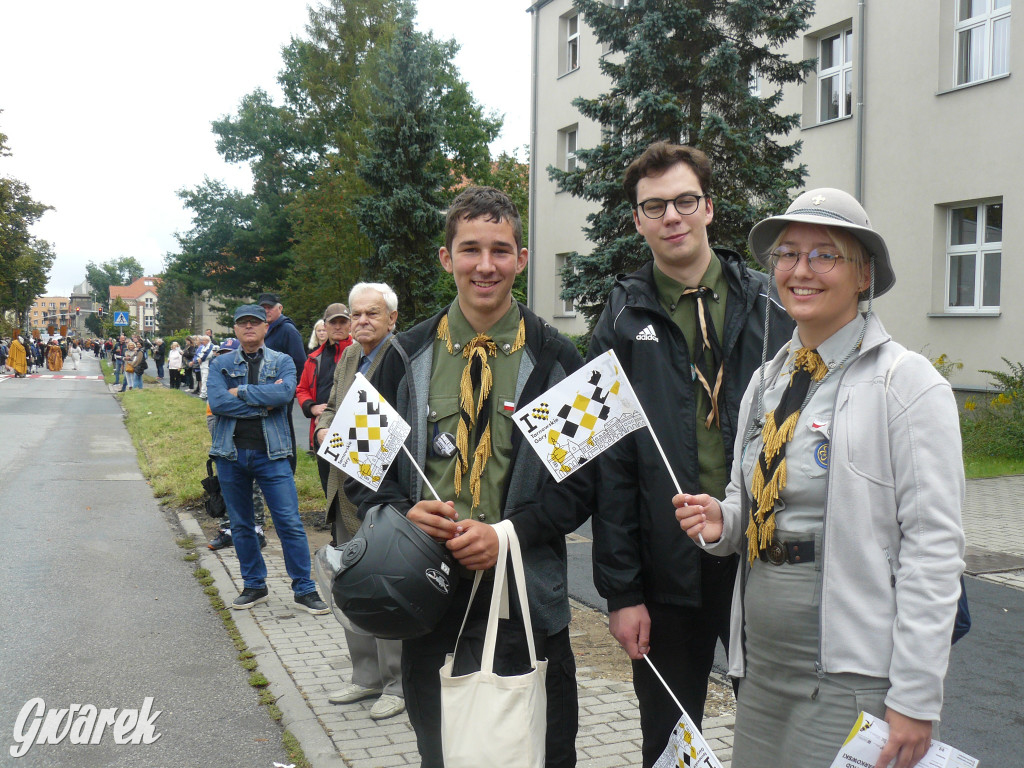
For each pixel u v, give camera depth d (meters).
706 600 2.71
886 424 1.89
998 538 7.69
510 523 2.37
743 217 12.05
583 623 5.46
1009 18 13.08
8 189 41.81
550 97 23.33
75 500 9.95
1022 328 12.72
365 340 4.90
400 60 23.61
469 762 2.17
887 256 1.96
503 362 2.54
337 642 5.17
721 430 2.70
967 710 4.09
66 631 5.36
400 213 22.92
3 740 3.85
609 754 3.64
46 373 49.53
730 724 3.93
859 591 1.89
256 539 5.95
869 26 15.00
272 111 43.09
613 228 13.39
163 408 21.25
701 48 12.73
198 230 45.31
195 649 5.07
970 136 13.44
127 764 3.64
